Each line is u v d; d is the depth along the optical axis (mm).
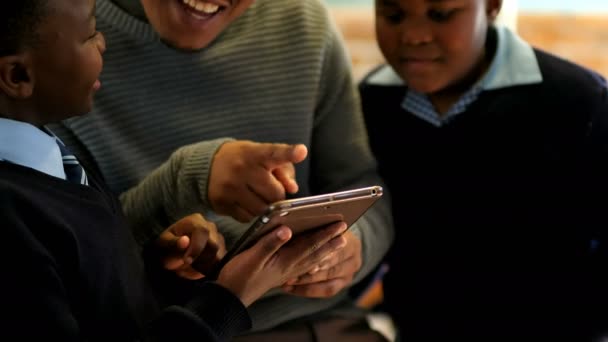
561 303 1260
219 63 1157
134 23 1106
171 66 1137
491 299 1271
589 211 1237
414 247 1309
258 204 948
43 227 740
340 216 880
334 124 1265
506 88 1234
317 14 1228
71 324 729
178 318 798
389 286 1365
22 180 755
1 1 729
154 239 1057
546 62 1259
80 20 775
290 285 1066
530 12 1776
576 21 1767
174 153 1054
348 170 1253
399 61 1215
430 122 1267
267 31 1193
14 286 707
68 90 792
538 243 1250
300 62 1200
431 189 1278
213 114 1168
